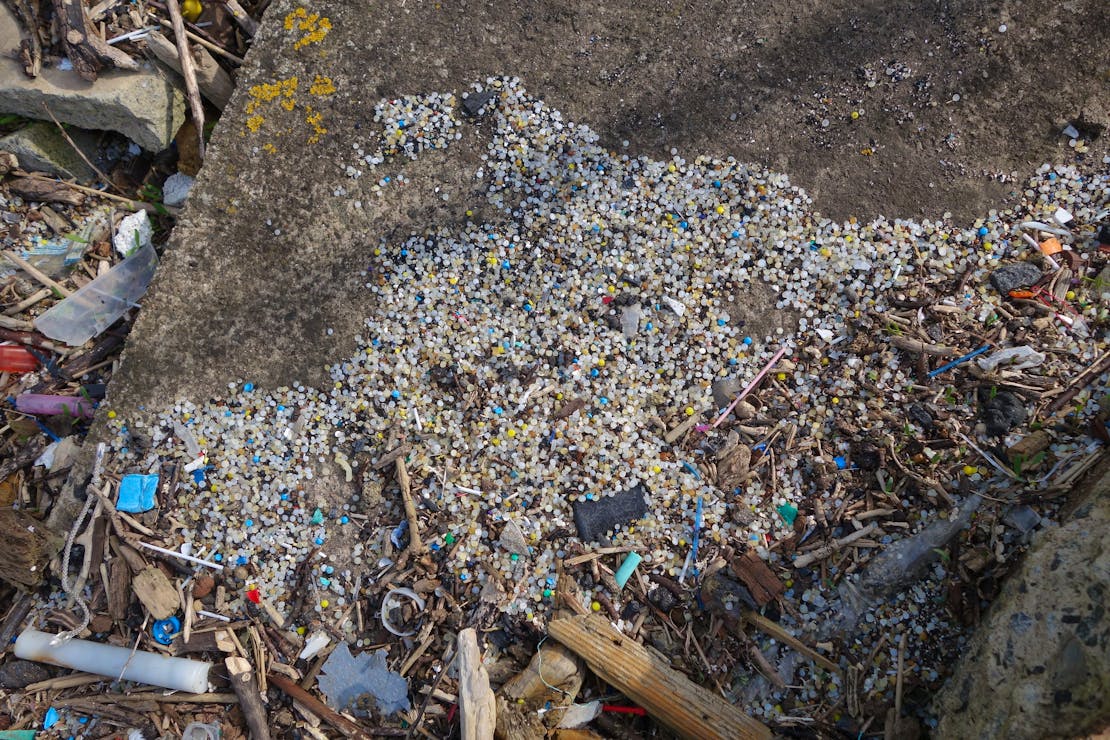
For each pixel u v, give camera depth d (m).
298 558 2.31
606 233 2.40
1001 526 2.12
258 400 2.39
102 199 2.74
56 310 2.61
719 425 2.31
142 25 2.62
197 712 2.25
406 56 2.49
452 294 2.40
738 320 2.36
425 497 2.29
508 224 2.42
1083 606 1.74
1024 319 2.26
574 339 2.37
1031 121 2.38
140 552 2.31
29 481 2.48
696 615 2.22
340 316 2.40
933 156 2.39
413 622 2.24
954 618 2.11
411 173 2.45
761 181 2.40
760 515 2.25
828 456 2.26
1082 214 2.33
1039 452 2.13
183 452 2.38
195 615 2.29
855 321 2.32
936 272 2.33
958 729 1.92
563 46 2.48
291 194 2.45
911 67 2.41
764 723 2.13
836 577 2.19
